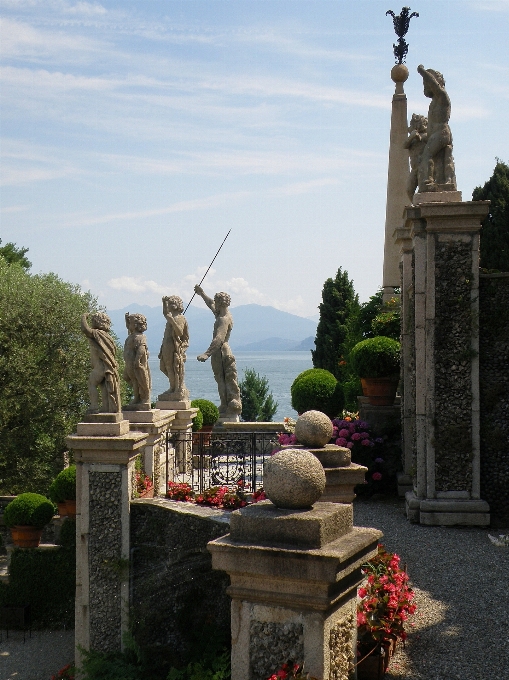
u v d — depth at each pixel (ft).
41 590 43.45
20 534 43.93
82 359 71.31
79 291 77.36
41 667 37.47
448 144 43.01
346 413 57.16
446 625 26.40
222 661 26.16
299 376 62.90
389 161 65.21
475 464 42.19
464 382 42.47
